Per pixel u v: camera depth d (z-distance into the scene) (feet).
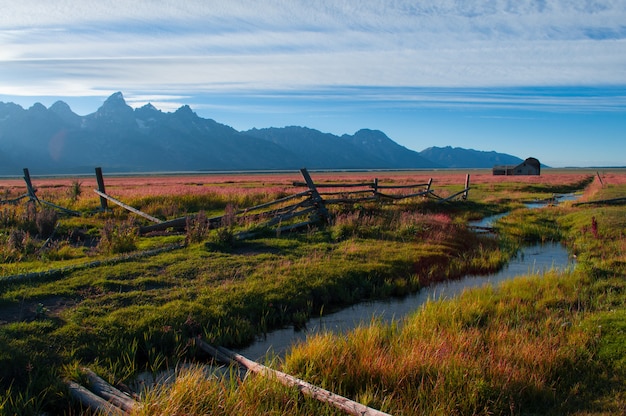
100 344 21.22
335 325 26.61
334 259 37.58
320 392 16.57
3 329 20.71
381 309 29.63
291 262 36.01
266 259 36.52
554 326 23.67
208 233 42.57
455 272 38.75
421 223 53.57
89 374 18.49
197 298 26.73
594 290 30.07
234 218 46.85
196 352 22.34
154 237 45.27
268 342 24.06
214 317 25.00
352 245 42.73
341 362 19.10
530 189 143.02
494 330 23.15
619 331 22.08
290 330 25.79
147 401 15.57
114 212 58.54
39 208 58.34
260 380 17.28
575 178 244.42
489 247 48.39
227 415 15.42
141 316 23.81
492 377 17.88
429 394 17.13
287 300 28.60
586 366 19.36
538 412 16.55
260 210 61.26
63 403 17.08
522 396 17.30
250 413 15.28
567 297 28.73
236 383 18.06
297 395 16.75
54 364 19.17
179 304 25.55
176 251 37.91
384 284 33.40
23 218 48.67
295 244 42.50
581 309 26.94
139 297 26.43
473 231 56.70
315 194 54.19
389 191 95.76
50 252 37.29
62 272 30.09
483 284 34.68
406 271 37.06
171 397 15.66
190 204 70.54
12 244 36.73
